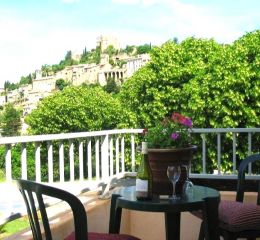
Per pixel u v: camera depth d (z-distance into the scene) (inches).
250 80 458.9
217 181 217.6
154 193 94.7
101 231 144.6
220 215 104.0
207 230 91.7
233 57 469.1
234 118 461.1
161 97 546.0
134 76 592.7
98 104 669.9
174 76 543.5
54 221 121.1
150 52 574.2
